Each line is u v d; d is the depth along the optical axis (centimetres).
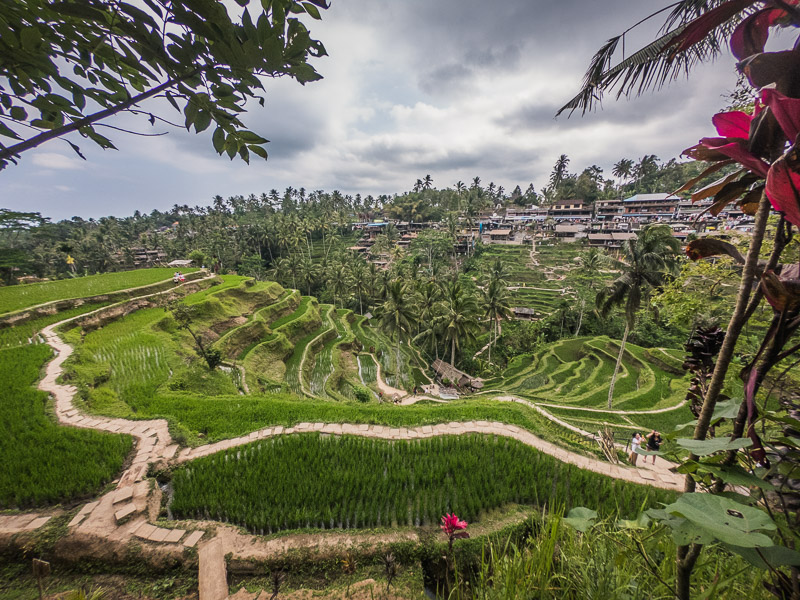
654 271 2019
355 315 5434
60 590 626
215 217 10162
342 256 6662
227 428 1173
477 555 731
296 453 1038
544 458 1073
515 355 4241
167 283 3394
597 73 236
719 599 223
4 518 736
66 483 830
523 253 6919
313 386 2927
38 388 1316
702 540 149
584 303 4262
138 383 1559
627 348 3419
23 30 187
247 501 853
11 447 960
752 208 197
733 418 180
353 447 1091
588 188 8800
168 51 191
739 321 165
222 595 611
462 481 947
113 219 11494
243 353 2898
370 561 716
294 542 731
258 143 242
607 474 1012
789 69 146
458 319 3362
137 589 636
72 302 2450
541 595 295
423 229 9938
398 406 1425
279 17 191
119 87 234
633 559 266
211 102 222
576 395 2797
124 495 802
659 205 7275
